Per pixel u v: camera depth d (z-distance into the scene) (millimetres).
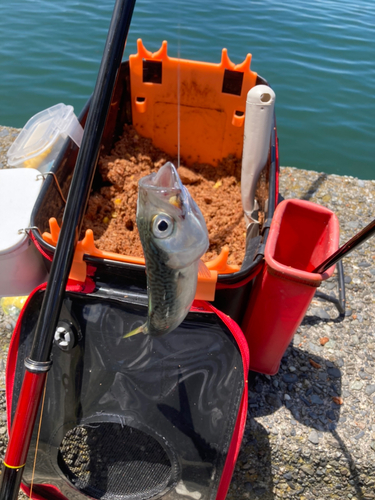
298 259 596
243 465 560
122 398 450
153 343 454
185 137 915
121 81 852
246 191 720
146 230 337
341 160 1349
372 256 824
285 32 2068
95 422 463
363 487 548
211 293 451
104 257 454
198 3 2361
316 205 541
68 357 456
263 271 503
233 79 818
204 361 450
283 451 546
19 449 384
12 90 1559
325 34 2096
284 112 1526
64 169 651
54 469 471
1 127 1126
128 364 453
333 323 698
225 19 2166
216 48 1828
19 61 1723
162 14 2129
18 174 620
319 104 1571
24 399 375
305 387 603
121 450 506
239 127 862
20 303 670
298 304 491
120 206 808
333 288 757
